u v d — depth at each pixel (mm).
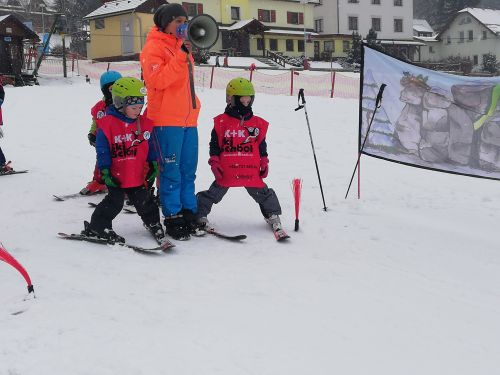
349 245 5129
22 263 4195
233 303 3633
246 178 5336
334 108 16703
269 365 2836
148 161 4906
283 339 3145
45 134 12078
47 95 19781
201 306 3559
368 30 55719
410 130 6840
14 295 3572
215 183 5414
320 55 52812
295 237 5316
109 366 2729
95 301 3533
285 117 14664
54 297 3549
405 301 3826
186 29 4805
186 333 3143
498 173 6523
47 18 65750
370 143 6977
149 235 5172
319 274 4289
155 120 4977
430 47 64562
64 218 5668
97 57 41812
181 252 4742
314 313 3537
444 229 5867
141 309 3459
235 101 5266
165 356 2861
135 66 30969
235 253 4762
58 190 7039
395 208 6711
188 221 5250
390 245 5191
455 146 6684
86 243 4832
